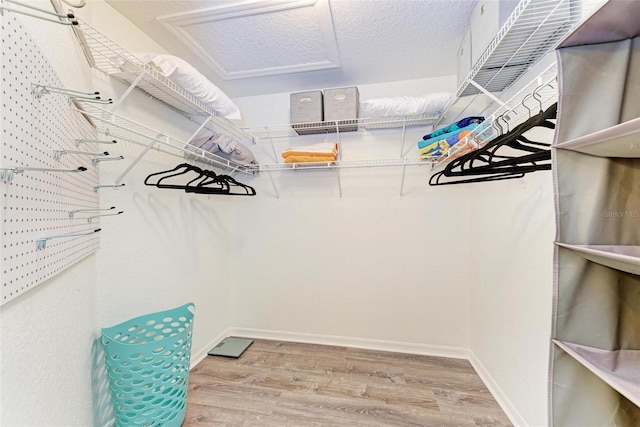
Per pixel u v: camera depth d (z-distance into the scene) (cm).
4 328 64
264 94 246
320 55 189
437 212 218
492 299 172
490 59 128
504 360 156
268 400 161
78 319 107
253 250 251
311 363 202
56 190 85
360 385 175
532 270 131
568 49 66
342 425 143
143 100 160
